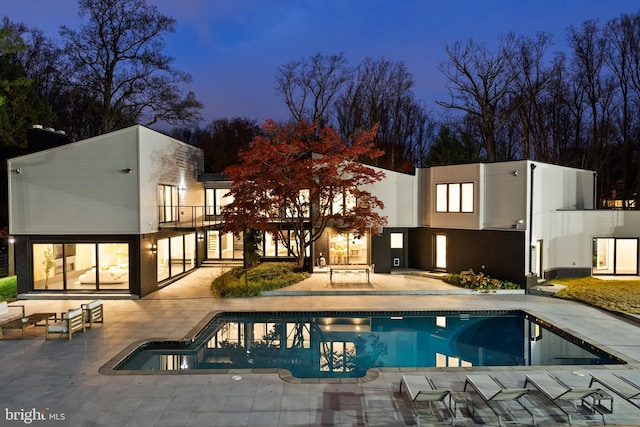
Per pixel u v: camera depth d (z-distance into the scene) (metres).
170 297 15.98
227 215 17.06
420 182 20.50
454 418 6.78
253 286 16.31
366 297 15.93
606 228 19.23
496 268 17.89
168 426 6.50
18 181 15.92
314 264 20.77
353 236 20.48
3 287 17.42
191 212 21.67
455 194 19.22
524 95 30.89
